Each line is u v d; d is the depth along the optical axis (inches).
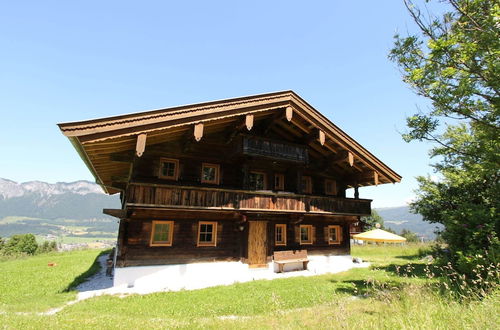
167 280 463.8
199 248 504.4
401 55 315.6
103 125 350.9
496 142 297.7
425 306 207.2
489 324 155.8
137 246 456.4
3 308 309.1
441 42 268.4
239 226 533.6
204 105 427.8
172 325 231.8
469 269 268.1
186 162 526.6
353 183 690.2
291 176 624.4
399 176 625.0
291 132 601.9
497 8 236.5
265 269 556.7
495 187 403.9
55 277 505.0
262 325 230.1
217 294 384.2
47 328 208.7
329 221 694.5
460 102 297.6
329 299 336.2
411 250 944.3
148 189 429.7
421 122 335.3
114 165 523.5
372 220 1899.6
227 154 548.4
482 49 257.9
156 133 408.2
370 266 673.0
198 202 464.1
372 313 225.6
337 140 557.9
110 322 238.1
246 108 465.4
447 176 691.4
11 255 898.1
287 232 616.1
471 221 300.8
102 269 595.8
